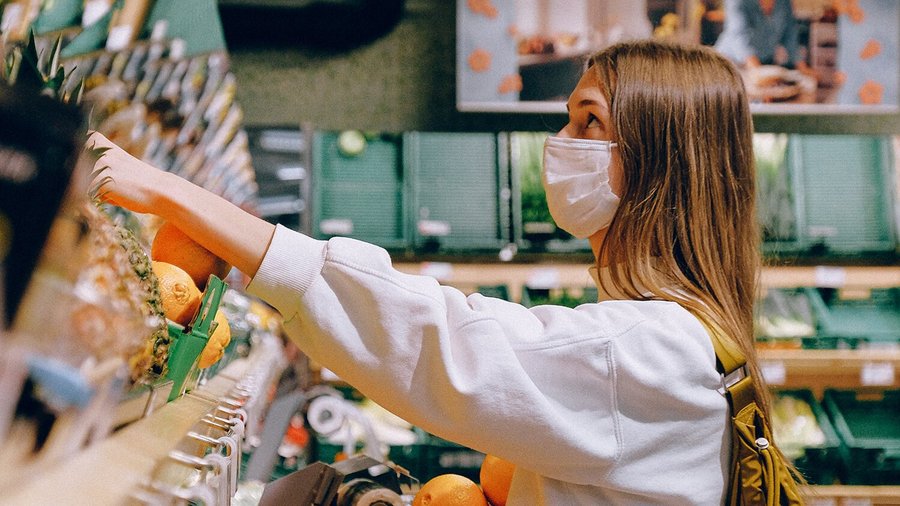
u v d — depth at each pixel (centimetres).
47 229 32
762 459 92
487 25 407
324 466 104
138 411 53
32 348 31
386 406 88
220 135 305
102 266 46
